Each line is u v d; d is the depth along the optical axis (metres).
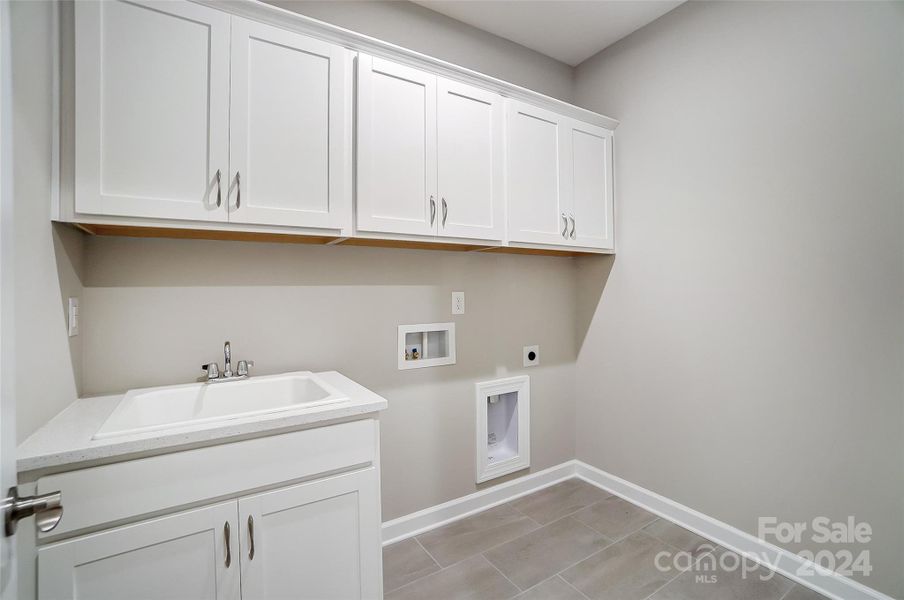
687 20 2.13
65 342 1.25
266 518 1.20
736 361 1.95
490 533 2.10
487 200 1.95
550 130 2.19
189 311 1.60
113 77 1.21
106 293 1.46
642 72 2.35
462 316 2.30
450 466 2.25
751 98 1.89
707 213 2.06
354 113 1.60
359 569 1.35
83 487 0.98
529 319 2.57
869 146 1.55
